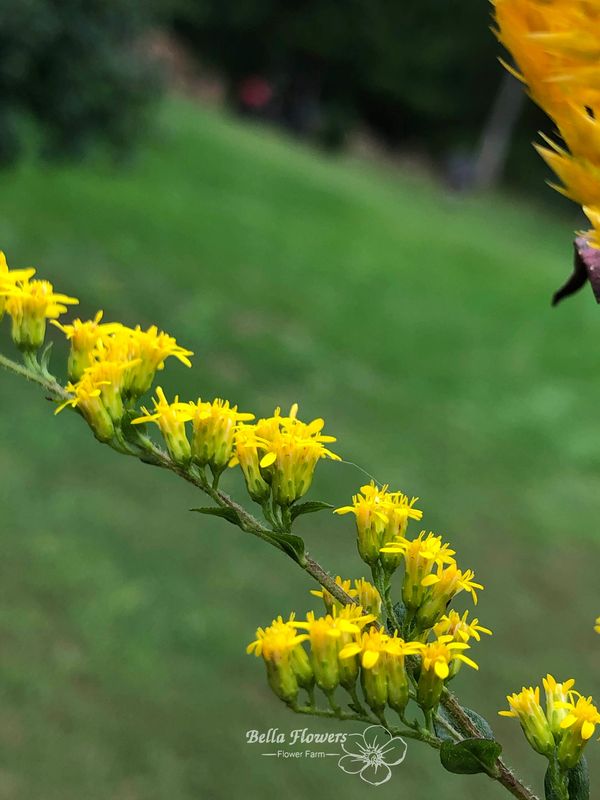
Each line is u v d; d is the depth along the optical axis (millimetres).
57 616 5348
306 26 43344
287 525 920
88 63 16141
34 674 4836
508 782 869
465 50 45406
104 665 5043
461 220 27922
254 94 37938
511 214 34125
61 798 4086
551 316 16188
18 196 13906
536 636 6527
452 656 864
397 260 17906
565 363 13758
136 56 17562
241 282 13453
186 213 15875
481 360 13109
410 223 22344
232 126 28734
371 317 13797
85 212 14109
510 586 7227
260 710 5035
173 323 10977
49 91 15914
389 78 44938
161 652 5277
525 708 920
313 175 23859
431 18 45281
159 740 4648
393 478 8516
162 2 17562
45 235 12633
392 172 38406
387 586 922
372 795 4562
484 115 46062
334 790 4539
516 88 44594
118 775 4379
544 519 8562
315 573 906
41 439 7262
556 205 39125
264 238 16297
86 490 6812
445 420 10578
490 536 8016
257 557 6523
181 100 29109
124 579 5812
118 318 10656
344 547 6883
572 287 870
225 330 11250
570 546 8148
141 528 6469
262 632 888
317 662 864
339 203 21406
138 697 4891
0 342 7984
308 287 14367
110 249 12914
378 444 9305
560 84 568
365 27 44031
